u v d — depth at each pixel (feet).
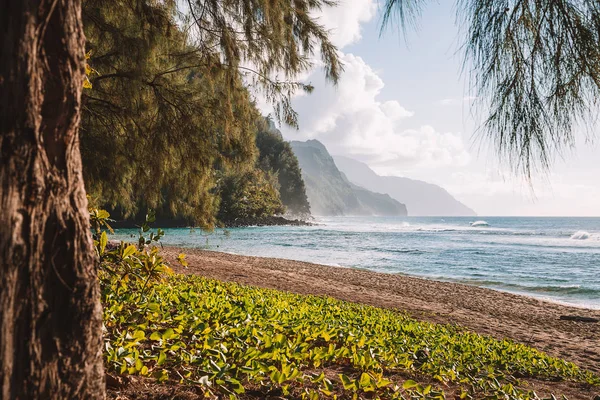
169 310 15.44
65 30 5.09
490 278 78.59
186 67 26.27
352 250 126.31
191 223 31.01
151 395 8.58
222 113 27.45
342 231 248.11
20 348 4.62
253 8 22.63
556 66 6.51
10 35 4.57
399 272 83.46
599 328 40.47
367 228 310.04
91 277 5.42
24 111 4.64
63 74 5.07
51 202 4.99
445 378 15.30
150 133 27.89
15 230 4.58
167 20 25.96
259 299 23.32
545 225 438.81
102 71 27.25
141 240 13.01
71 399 5.05
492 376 16.03
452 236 214.69
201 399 8.77
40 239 4.84
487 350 22.67
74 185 5.36
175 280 26.89
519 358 22.06
